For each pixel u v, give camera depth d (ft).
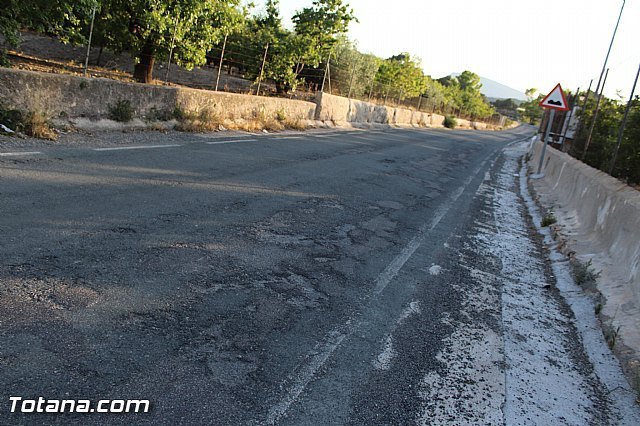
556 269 20.72
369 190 30.12
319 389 9.72
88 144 29.07
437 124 152.35
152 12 49.21
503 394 10.64
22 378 8.48
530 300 16.79
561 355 13.03
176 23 50.70
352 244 19.21
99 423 7.81
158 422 8.05
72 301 11.16
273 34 77.05
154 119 39.70
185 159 29.30
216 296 12.75
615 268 17.85
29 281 11.65
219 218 19.16
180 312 11.61
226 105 49.47
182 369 9.53
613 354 13.20
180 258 14.65
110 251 14.19
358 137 64.28
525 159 76.38
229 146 37.14
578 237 23.63
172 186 22.53
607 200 22.80
